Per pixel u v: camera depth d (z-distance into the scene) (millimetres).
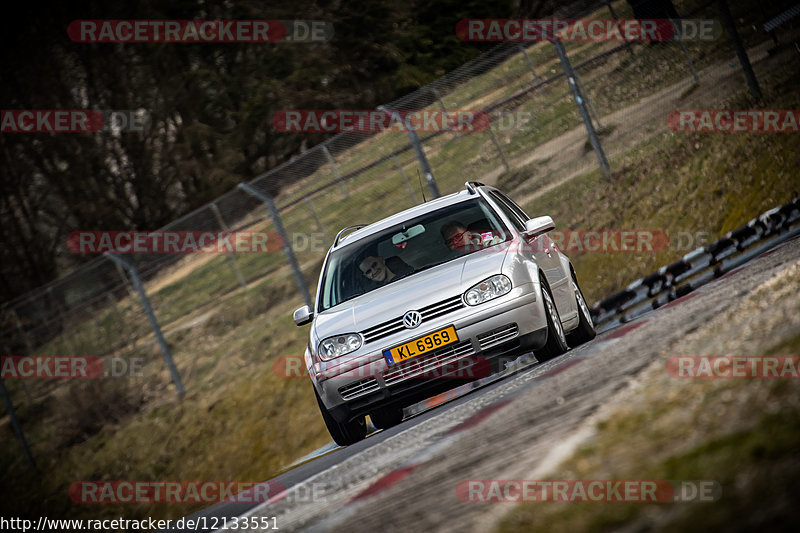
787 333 10672
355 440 25609
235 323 69250
